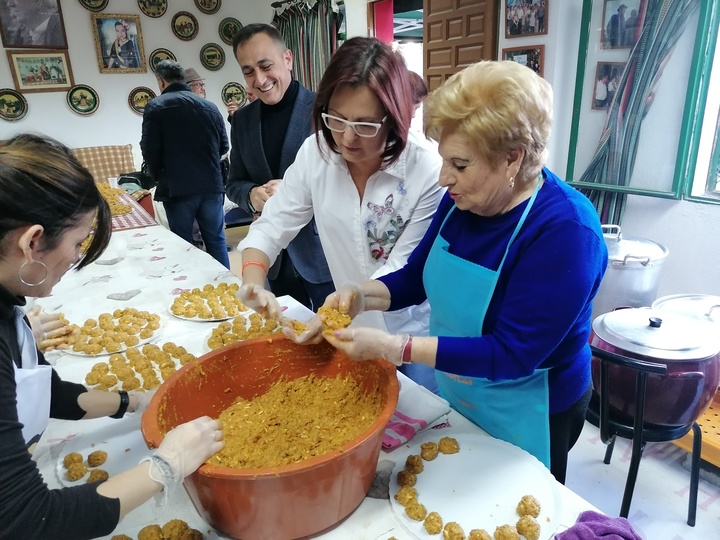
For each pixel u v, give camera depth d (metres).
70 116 5.60
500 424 1.11
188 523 0.89
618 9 2.54
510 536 0.80
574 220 0.92
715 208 2.41
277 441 0.98
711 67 2.31
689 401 1.60
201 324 1.70
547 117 0.88
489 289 1.02
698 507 1.97
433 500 0.90
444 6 3.50
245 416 1.09
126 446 1.08
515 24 3.05
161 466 0.74
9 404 0.66
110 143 5.89
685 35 2.33
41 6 5.16
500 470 0.96
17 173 0.67
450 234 1.14
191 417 1.05
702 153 2.44
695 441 1.84
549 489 0.91
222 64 6.34
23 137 0.73
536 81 0.87
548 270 0.92
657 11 2.40
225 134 3.94
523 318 0.93
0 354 0.67
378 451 0.89
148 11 5.73
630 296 2.31
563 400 1.14
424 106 0.95
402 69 1.25
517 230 0.98
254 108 2.25
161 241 2.67
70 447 1.08
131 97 5.86
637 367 1.43
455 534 0.81
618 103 2.66
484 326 1.07
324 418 1.07
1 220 0.66
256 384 1.19
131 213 3.28
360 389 1.12
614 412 1.74
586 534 0.80
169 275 2.18
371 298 1.29
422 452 1.01
